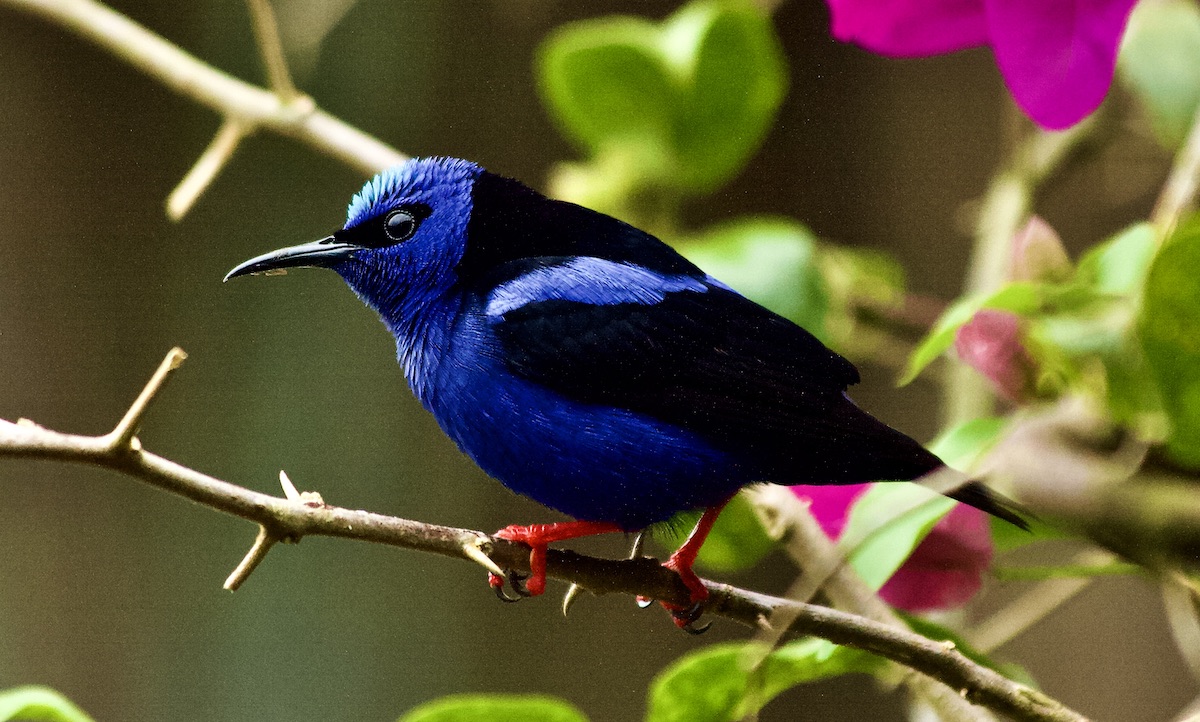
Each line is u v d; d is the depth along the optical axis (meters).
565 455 2.40
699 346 2.40
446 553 2.34
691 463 2.39
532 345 2.40
